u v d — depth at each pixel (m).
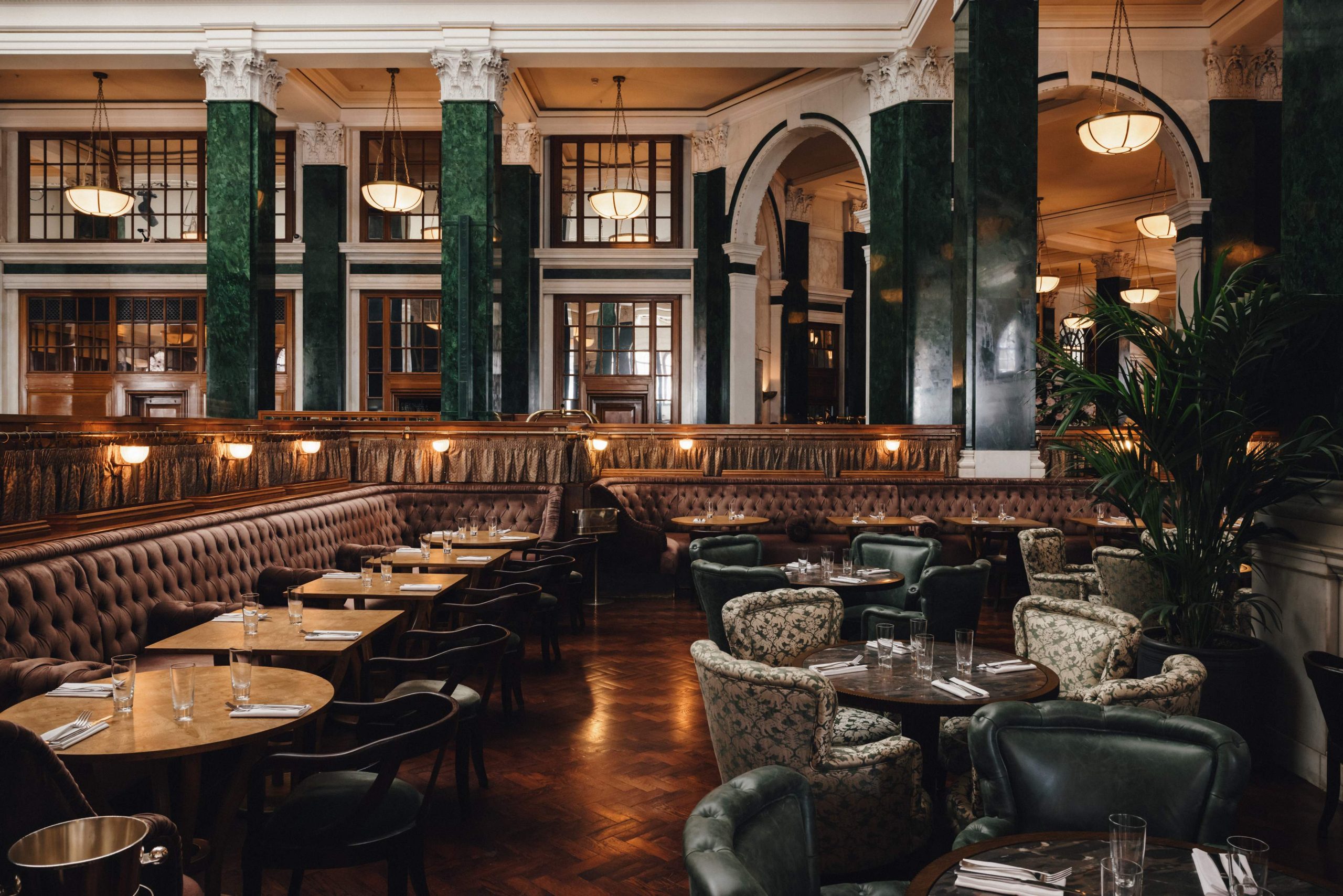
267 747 3.63
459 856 3.38
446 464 9.44
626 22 10.67
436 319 14.57
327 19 10.54
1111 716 2.28
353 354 14.50
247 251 10.42
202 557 5.36
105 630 4.35
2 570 3.88
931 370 10.95
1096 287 22.67
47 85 13.34
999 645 6.98
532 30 10.64
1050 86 11.43
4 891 1.56
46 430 4.77
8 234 14.39
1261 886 1.66
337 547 7.05
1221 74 11.41
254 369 10.42
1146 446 4.31
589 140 14.96
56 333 14.45
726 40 10.73
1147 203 18.34
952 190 10.87
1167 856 1.92
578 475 9.59
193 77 12.97
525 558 7.89
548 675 6.06
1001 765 2.27
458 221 10.48
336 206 14.27
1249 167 11.44
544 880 3.19
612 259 14.80
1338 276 4.10
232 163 10.44
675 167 14.95
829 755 2.86
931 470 10.57
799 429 11.18
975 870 1.83
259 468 7.26
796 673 2.80
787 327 16.86
